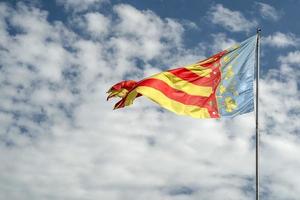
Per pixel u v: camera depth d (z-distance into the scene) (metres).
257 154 22.12
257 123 22.78
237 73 24.75
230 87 24.47
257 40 25.17
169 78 24.03
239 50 25.08
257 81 23.86
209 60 24.72
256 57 24.94
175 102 23.75
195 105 23.89
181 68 24.27
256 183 21.73
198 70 24.39
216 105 24.09
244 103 24.36
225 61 24.83
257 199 21.50
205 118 23.77
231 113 24.11
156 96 23.47
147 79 23.83
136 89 23.62
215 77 24.52
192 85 24.14
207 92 24.20
